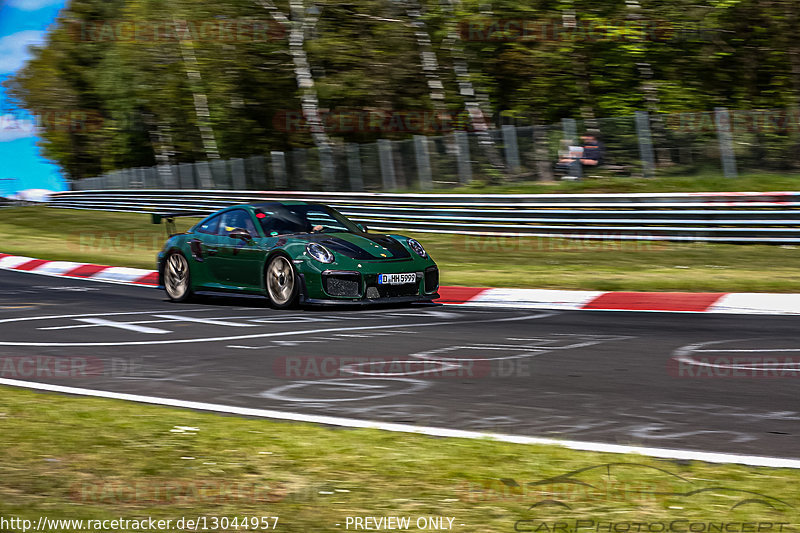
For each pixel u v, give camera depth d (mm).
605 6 23062
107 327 7766
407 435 3904
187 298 9867
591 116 23422
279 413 4457
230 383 5273
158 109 31281
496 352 6289
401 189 19656
